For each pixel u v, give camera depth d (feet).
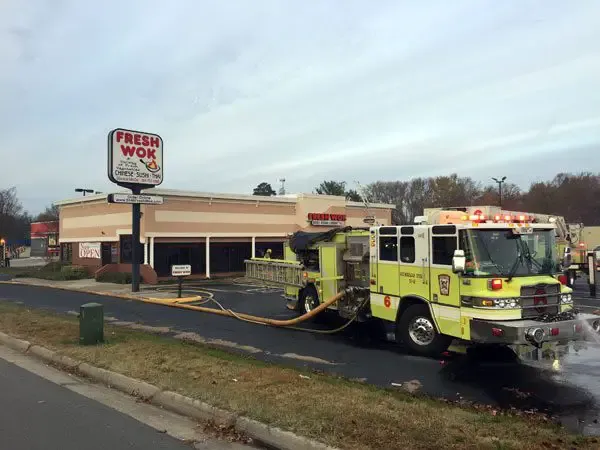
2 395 22.39
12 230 244.01
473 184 268.00
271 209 114.21
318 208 122.21
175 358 27.53
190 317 47.83
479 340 26.03
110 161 70.23
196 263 102.73
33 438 17.03
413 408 18.85
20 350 33.06
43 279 99.91
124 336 34.91
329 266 41.75
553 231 28.94
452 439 15.57
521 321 25.77
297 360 29.30
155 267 96.32
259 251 114.01
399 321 32.09
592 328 26.91
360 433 16.12
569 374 25.55
